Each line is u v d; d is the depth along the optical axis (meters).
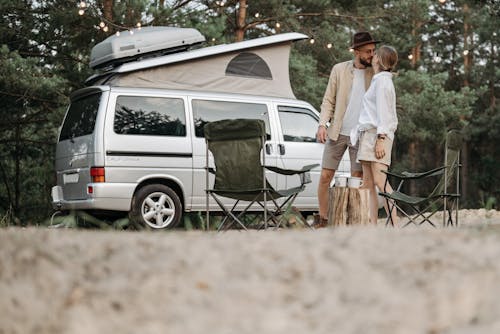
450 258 2.60
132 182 9.19
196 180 9.55
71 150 9.50
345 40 20.42
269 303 2.28
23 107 16.58
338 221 6.35
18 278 2.56
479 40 33.44
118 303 2.30
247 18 20.92
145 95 9.45
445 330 1.98
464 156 33.34
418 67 27.56
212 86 10.28
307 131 10.36
